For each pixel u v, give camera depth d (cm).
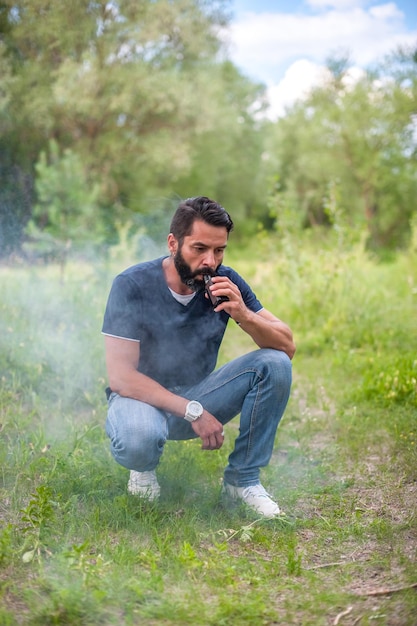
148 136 2080
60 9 1567
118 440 284
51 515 271
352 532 285
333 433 421
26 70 1681
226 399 302
